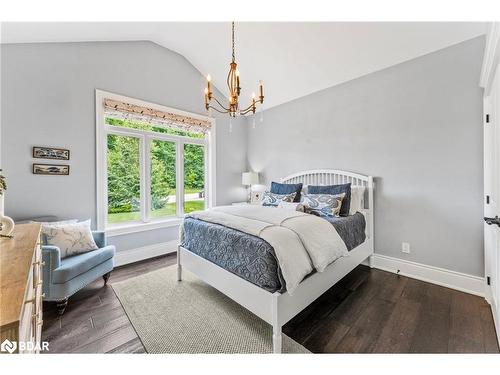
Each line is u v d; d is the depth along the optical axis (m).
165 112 3.50
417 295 2.24
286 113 4.02
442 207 2.44
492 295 1.92
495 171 1.71
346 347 1.55
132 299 2.19
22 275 0.82
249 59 3.38
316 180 3.57
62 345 1.58
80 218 2.75
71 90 2.67
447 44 2.35
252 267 1.64
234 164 4.56
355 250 2.50
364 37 2.51
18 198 2.35
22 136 2.37
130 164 3.33
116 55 3.02
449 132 2.38
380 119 2.88
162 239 3.55
